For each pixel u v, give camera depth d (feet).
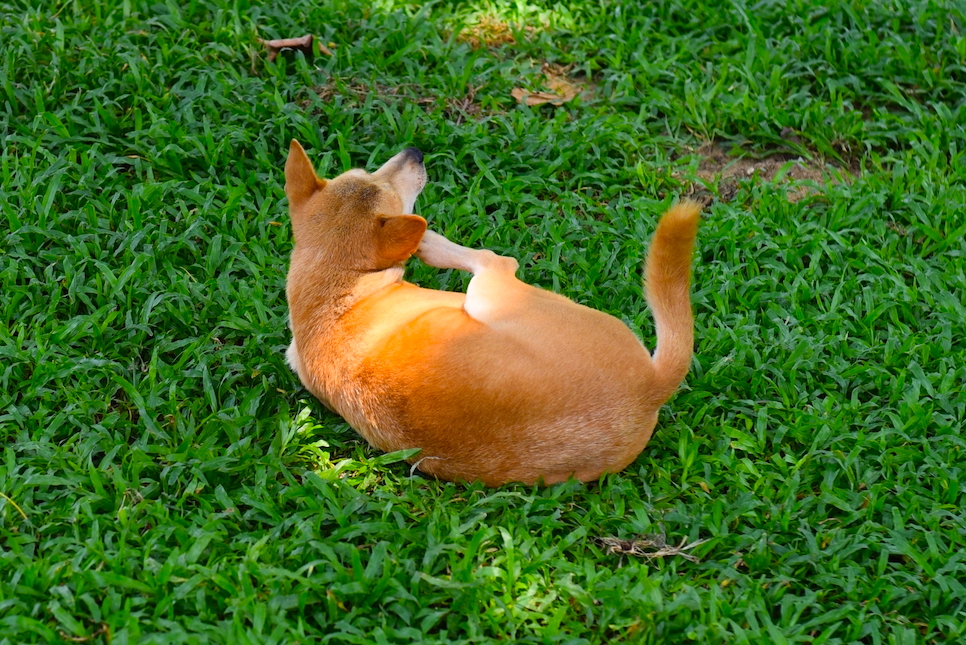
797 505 15.88
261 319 18.33
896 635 14.06
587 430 15.51
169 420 16.74
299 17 24.91
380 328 16.16
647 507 15.74
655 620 13.89
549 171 21.93
